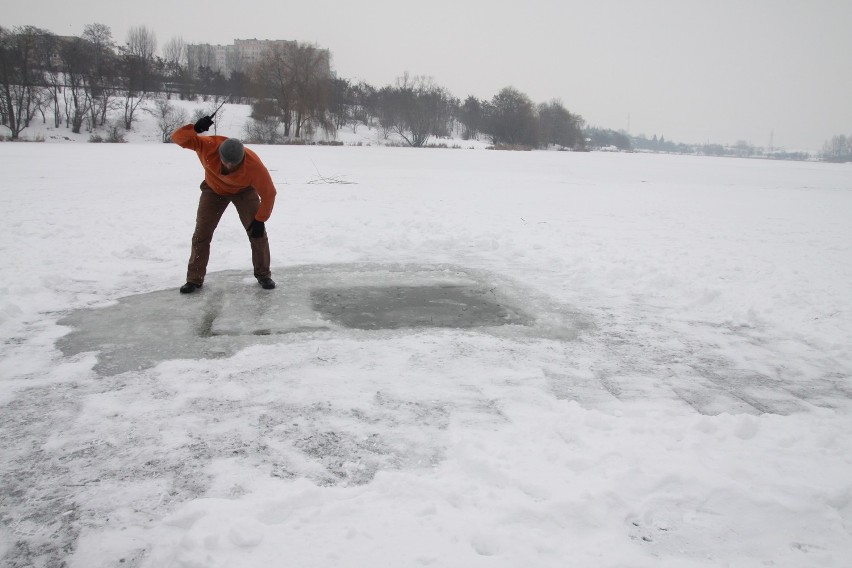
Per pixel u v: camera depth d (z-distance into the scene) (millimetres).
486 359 4578
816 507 2758
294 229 9922
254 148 52969
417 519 2656
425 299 6180
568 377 4297
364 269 7406
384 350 4707
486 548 2521
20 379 4090
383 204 14211
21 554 2480
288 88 70125
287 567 2367
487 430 3463
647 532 2623
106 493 2863
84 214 11633
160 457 3164
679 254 8750
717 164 58344
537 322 5543
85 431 3420
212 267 7359
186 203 13766
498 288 6691
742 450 3264
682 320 5711
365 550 2465
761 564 2447
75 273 6938
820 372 4516
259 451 3229
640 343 5055
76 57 82375
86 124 74938
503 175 27703
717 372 4473
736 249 9336
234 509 2691
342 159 37188
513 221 11875
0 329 5066
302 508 2744
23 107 73500
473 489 2895
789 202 18453
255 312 5605
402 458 3188
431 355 4621
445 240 9180
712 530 2639
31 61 78188
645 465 3076
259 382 4082
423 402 3822
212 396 3865
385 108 89375
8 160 29719
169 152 38938
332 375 4207
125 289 6352
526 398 3902
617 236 10414
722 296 6379
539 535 2570
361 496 2812
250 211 6180
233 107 89812
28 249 8125
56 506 2770
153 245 8531
